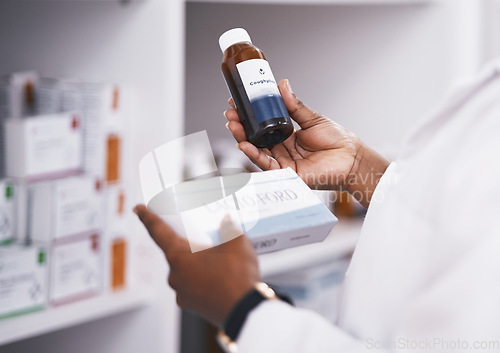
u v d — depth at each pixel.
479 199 0.59
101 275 1.57
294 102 0.95
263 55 0.92
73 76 1.69
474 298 0.57
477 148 0.60
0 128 1.53
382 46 2.25
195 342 2.17
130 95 1.57
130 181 1.59
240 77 0.90
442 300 0.59
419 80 2.28
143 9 1.53
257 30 2.00
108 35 1.61
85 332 1.72
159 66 1.52
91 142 1.54
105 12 1.60
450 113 0.65
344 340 0.64
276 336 0.65
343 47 2.17
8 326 1.37
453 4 2.22
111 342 1.69
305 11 2.09
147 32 1.53
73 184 1.47
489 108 0.61
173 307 1.62
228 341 0.71
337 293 2.21
